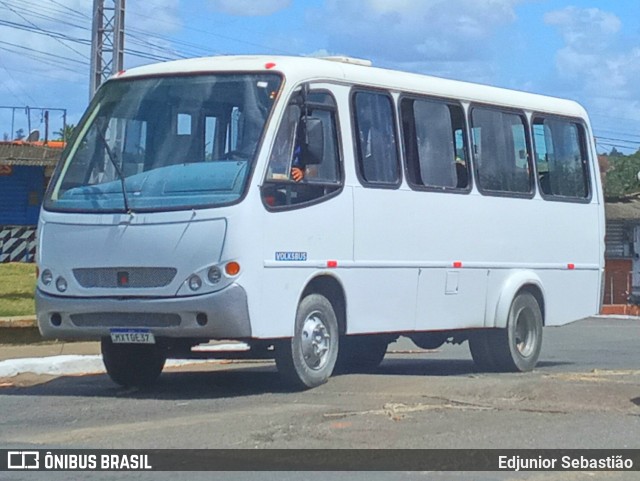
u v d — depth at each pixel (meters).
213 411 10.27
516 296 14.69
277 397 11.10
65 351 16.09
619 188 59.03
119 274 11.12
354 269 12.09
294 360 11.38
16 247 31.39
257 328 10.87
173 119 11.52
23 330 17.00
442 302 13.46
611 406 10.51
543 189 15.30
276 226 11.07
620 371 14.34
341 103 12.10
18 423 9.73
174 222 10.91
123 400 11.19
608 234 48.78
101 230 11.21
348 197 12.01
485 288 14.18
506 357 14.55
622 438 9.05
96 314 11.25
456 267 13.62
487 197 14.20
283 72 11.40
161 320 10.98
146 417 9.99
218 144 11.23
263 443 8.71
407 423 9.55
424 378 12.40
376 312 12.45
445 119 13.68
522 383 11.70
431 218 13.23
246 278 10.76
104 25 27.77
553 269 15.35
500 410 10.24
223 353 12.26
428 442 8.78
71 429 9.40
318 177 11.70
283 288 11.15
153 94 11.73
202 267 10.77
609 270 48.47
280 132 11.22
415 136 13.17
